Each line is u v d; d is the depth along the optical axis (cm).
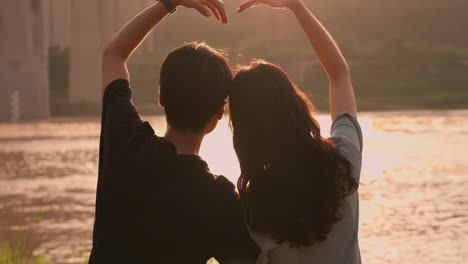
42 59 6475
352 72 9050
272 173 226
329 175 225
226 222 229
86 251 1127
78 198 1812
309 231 227
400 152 2997
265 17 11469
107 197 229
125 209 227
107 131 235
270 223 229
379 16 13425
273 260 237
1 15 6288
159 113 5534
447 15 14762
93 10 7106
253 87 227
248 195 230
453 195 1822
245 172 231
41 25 6494
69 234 1300
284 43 11444
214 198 228
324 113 4988
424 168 2433
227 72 232
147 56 6131
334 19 12950
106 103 241
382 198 1781
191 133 233
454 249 1169
